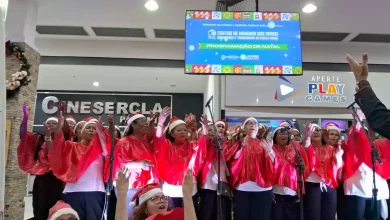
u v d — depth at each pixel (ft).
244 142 12.07
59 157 10.33
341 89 22.11
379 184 12.81
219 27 12.89
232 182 11.84
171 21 19.36
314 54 22.48
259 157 11.80
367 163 12.65
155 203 6.87
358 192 12.61
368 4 16.72
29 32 16.35
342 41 21.91
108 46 22.74
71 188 10.29
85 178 10.37
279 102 21.68
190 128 13.35
